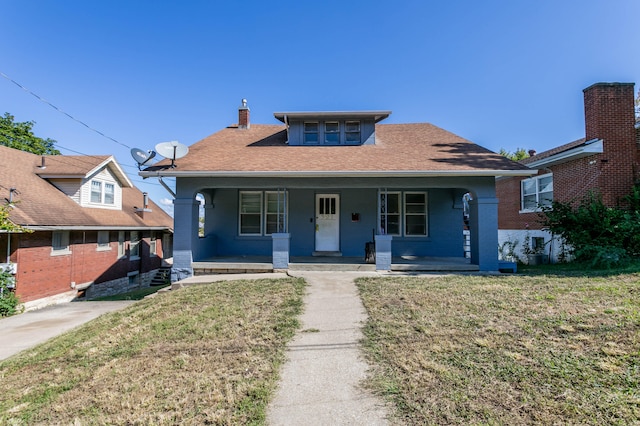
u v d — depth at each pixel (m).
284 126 13.66
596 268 8.66
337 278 8.02
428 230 10.88
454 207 10.82
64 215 12.61
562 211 10.55
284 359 3.80
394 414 2.70
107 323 5.79
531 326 4.29
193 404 2.98
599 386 2.90
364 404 2.87
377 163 9.12
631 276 6.89
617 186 10.25
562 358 3.42
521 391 2.90
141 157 9.06
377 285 7.12
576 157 11.12
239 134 12.59
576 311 4.71
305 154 10.13
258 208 11.09
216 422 2.70
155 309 6.03
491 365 3.37
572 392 2.83
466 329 4.35
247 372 3.53
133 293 14.84
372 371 3.44
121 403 3.06
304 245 10.96
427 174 8.40
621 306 4.79
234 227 11.03
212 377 3.46
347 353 3.90
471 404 2.76
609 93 10.46
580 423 2.46
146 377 3.55
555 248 12.18
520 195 15.00
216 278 8.55
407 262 9.46
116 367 3.85
